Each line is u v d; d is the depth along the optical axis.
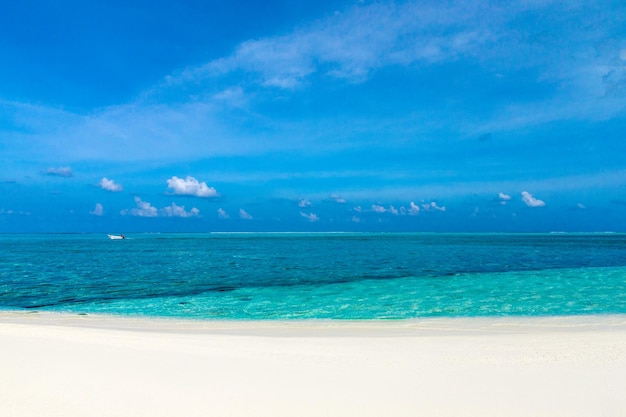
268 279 29.88
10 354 8.87
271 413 6.00
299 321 15.79
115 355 8.92
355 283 27.56
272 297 22.05
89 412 6.00
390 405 6.25
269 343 10.62
